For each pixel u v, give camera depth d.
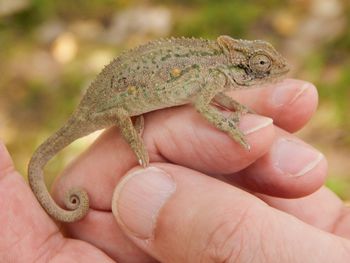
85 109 0.16
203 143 0.14
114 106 0.15
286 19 0.35
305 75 0.30
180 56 0.16
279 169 0.15
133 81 0.15
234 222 0.12
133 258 0.16
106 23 0.36
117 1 0.37
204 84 0.15
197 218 0.13
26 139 0.28
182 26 0.34
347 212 0.17
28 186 0.15
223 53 0.16
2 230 0.14
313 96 0.16
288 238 0.12
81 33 0.35
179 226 0.13
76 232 0.16
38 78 0.32
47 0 0.36
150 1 0.37
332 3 0.36
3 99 0.31
